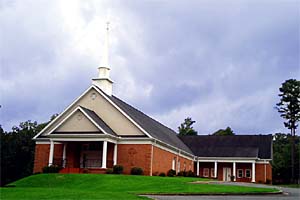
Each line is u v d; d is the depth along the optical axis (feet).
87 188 91.97
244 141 200.23
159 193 78.07
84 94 135.74
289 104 242.78
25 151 190.60
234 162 185.47
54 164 126.72
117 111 132.46
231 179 181.27
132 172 123.03
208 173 192.13
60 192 69.46
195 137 207.10
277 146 268.21
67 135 125.18
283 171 226.58
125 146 128.57
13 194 66.39
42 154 134.72
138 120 136.87
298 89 241.55
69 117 127.44
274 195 81.10
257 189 88.02
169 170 141.18
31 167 188.44
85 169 121.29
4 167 180.04
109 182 96.27
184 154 169.07
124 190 85.56
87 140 124.16
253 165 183.62
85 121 126.21
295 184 204.54
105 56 143.33
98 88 135.13
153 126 156.04
